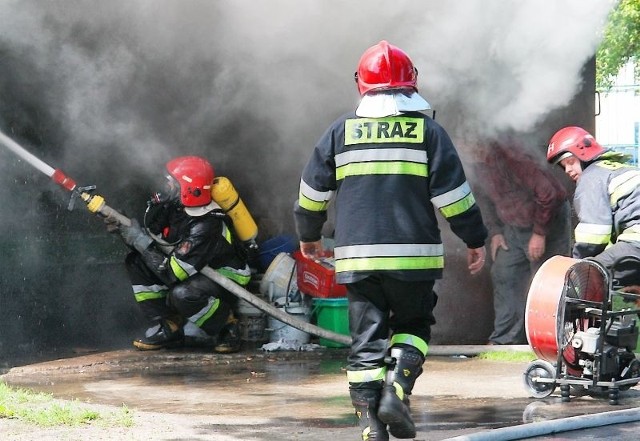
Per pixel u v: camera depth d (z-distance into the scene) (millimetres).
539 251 22562
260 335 23781
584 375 16734
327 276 23078
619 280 17094
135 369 20562
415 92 12602
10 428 13828
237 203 22172
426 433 13875
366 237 12242
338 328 23094
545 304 16766
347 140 12422
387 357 12367
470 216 12375
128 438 13281
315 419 15000
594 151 17594
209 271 21641
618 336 16484
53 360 21172
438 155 12281
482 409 15914
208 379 19266
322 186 12578
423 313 12641
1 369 20078
